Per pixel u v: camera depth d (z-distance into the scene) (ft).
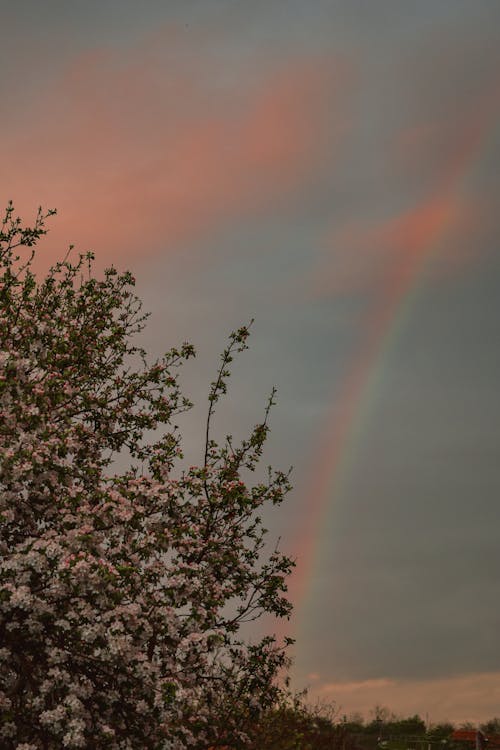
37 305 54.75
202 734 47.67
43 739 40.42
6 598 37.27
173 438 55.88
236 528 53.67
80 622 40.37
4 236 55.01
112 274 59.21
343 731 83.10
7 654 39.52
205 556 49.75
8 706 39.93
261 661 49.83
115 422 55.16
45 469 41.86
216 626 48.08
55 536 41.04
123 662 39.27
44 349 48.91
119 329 55.67
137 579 41.47
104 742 40.70
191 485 49.75
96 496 43.42
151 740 41.42
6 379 42.86
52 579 38.93
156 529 44.09
